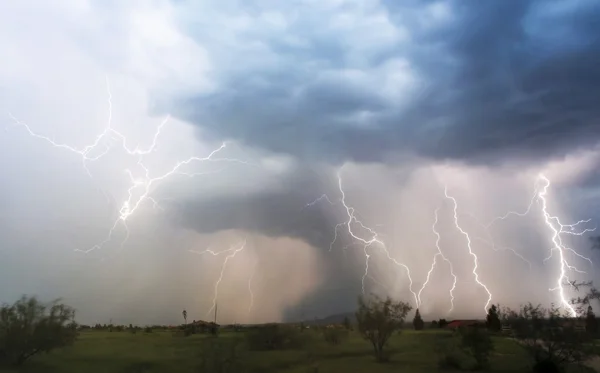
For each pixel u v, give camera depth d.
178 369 24.81
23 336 24.45
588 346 24.89
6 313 24.64
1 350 24.42
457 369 26.39
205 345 28.25
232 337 38.91
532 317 26.08
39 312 25.28
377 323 30.55
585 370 25.83
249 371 25.69
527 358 28.86
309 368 26.42
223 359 26.20
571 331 25.11
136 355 28.16
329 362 29.05
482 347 27.06
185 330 50.16
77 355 28.12
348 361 29.39
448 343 29.94
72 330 26.41
